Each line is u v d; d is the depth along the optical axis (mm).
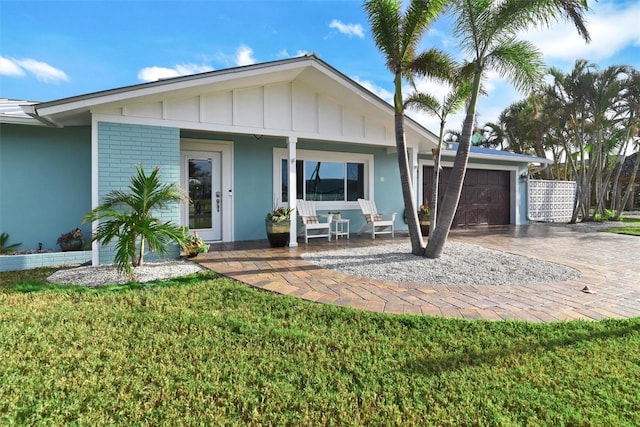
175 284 4609
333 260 6098
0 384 2258
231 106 6938
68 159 6867
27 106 5188
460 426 1921
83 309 3637
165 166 6320
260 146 8711
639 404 2061
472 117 6008
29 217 6660
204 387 2252
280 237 7430
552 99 14156
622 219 16094
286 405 2086
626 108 14031
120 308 3680
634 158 22312
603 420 1931
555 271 5328
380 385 2291
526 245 8062
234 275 5066
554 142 19922
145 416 1987
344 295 4137
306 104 7738
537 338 2908
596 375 2369
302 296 4105
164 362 2570
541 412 2008
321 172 9656
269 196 8828
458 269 5430
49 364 2521
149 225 4859
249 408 2068
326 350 2760
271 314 3535
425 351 2713
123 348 2768
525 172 13859
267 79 7027
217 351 2738
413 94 7383
